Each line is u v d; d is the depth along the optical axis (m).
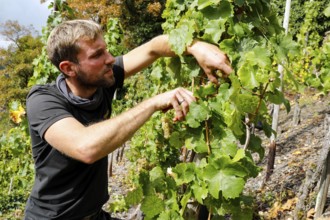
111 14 23.36
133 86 10.39
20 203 8.65
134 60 2.31
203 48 1.98
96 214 2.21
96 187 2.09
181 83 2.33
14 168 8.40
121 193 7.72
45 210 2.07
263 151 2.22
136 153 6.40
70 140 1.62
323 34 11.55
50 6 4.91
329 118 4.07
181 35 2.04
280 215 4.70
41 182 2.02
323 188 4.04
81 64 1.85
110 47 5.98
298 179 5.66
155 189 2.13
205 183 1.87
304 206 4.33
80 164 1.96
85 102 1.95
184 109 1.80
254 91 1.91
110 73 1.93
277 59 1.99
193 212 2.09
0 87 32.72
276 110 6.34
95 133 1.59
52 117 1.73
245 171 1.77
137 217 4.89
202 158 2.03
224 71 1.91
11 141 6.12
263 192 5.64
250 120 1.93
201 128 1.96
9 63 33.19
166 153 4.60
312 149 6.93
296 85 2.05
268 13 2.15
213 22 1.99
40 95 1.87
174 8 3.01
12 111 5.02
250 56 1.82
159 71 3.05
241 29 1.96
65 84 1.94
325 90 3.53
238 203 1.94
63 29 1.85
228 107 1.87
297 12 16.11
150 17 25.62
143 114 1.68
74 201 2.04
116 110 9.96
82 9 23.30
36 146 1.94
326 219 3.94
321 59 4.05
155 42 2.28
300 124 8.98
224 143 1.91
